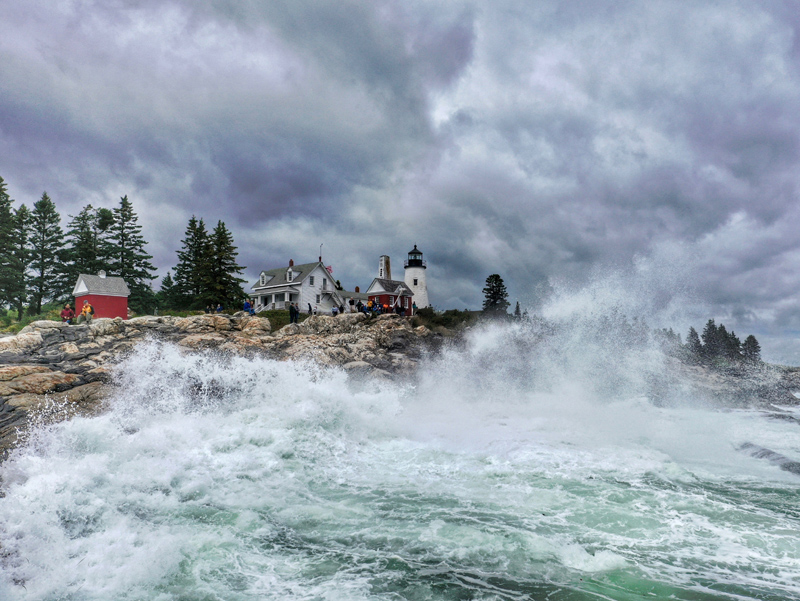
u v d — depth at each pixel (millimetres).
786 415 22203
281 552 6812
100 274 42344
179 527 7613
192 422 12945
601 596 5469
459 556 6617
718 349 43375
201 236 68625
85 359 17984
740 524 7645
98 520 7645
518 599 5445
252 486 9695
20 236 62438
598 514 8141
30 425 11641
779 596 5406
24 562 6238
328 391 15812
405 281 79188
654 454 12094
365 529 7625
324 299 61344
